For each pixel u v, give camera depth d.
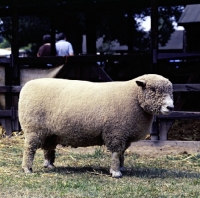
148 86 6.45
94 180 6.56
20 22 25.05
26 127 7.02
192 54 9.56
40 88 7.00
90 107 6.70
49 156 7.48
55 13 15.16
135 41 23.22
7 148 9.38
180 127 11.53
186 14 18.64
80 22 18.42
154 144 9.73
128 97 6.62
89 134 6.78
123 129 6.62
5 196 5.70
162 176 6.93
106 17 19.67
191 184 6.42
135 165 7.91
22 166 7.14
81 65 10.28
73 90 6.88
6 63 10.75
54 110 6.86
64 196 5.66
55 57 10.30
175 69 10.84
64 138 6.95
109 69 13.36
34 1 13.34
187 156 8.80
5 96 10.72
